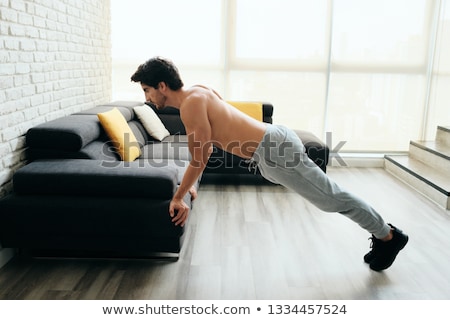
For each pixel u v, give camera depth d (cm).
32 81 276
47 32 299
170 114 455
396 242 232
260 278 228
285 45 490
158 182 230
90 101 412
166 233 229
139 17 484
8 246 234
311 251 263
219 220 312
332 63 494
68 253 250
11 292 209
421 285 225
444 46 484
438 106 499
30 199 229
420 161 462
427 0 480
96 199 230
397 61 495
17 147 257
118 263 242
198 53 492
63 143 266
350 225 307
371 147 515
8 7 240
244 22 485
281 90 502
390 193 396
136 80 208
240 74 498
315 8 482
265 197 371
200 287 217
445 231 304
